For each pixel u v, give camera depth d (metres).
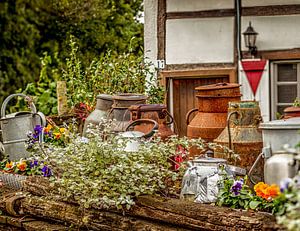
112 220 5.74
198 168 5.67
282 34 10.70
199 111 7.86
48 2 18.69
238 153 6.73
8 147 8.04
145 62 10.82
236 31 10.89
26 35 19.17
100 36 17.64
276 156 5.15
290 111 6.62
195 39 11.11
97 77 10.30
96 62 11.32
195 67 11.11
